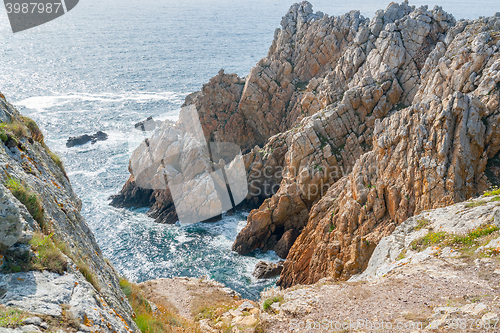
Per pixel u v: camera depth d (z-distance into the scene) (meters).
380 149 24.31
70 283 5.28
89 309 5.03
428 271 10.65
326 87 41.00
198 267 30.27
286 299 10.73
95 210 39.00
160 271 29.70
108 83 107.81
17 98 90.12
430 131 22.39
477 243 11.41
